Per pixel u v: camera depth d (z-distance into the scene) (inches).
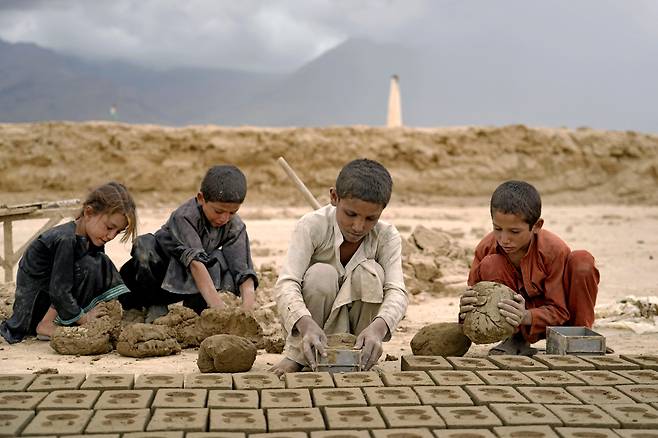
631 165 1168.2
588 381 179.5
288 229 664.4
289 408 157.2
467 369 190.9
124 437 139.4
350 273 202.1
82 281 236.2
